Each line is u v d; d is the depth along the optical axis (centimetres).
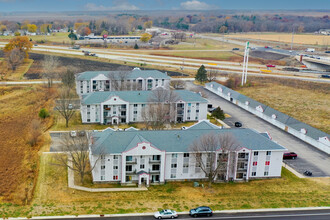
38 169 11094
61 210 8950
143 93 16062
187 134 10981
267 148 10800
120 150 10269
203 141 10500
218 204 9500
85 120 15400
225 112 18100
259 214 9075
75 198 9531
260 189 10400
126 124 15575
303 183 10862
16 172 10994
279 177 11169
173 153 10394
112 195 9750
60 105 16462
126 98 15575
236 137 11012
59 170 11050
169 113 15825
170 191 10106
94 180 10388
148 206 9275
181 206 9338
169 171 10606
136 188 10200
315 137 13925
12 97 19262
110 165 10325
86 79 19525
